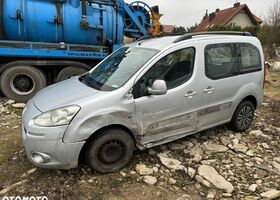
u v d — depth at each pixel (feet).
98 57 24.49
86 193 11.03
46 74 24.04
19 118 18.84
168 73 12.94
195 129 14.37
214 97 14.57
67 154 10.94
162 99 12.61
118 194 11.05
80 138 10.98
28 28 21.50
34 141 10.85
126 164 12.83
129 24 27.86
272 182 12.14
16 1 20.90
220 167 13.11
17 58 22.27
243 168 13.15
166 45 13.25
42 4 21.66
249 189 11.59
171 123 13.28
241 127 16.75
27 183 11.52
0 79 21.80
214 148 14.80
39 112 11.31
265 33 79.77
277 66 44.60
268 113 21.40
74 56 23.44
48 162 11.00
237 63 15.51
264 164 13.58
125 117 11.82
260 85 16.87
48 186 11.36
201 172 12.42
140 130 12.42
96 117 11.12
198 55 13.78
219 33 15.28
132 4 27.81
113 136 11.81
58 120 10.79
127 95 11.80
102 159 11.90
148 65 12.42
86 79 14.08
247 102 16.55
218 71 14.61
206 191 11.39
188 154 14.03
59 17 22.08
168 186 11.60
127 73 12.56
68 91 12.60
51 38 22.56
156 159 13.44
